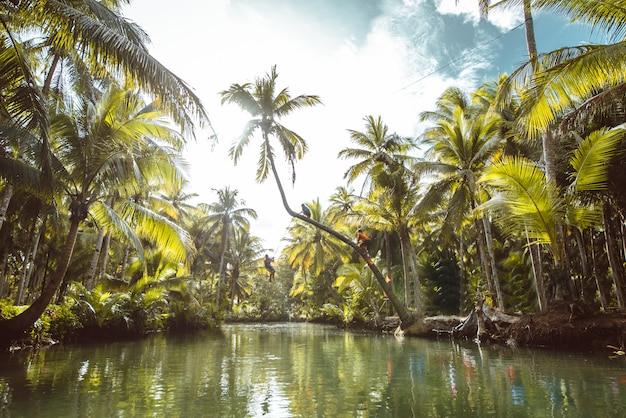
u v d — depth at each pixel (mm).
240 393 6070
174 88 7879
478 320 14578
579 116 9141
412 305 27047
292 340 16688
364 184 23328
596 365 8336
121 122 12109
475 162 17469
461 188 17359
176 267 20562
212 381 7047
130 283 19328
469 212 19469
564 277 11984
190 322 23297
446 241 19828
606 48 7738
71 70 13375
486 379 7020
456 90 21641
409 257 29031
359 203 22531
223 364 9180
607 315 10984
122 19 8453
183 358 10195
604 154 9867
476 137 17250
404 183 21266
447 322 17125
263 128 17531
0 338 10367
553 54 8492
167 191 15906
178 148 13906
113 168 11852
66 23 7258
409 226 22078
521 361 9109
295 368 8602
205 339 16984
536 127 8695
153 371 8070
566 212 11305
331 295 38812
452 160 18422
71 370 7984
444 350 11875
